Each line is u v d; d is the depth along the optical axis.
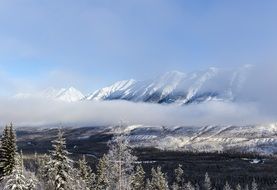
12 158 72.06
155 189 103.31
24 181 63.81
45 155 93.69
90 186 99.31
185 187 185.75
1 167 71.62
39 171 95.81
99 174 98.25
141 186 88.62
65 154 56.28
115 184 40.50
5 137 72.62
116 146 38.84
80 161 102.19
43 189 65.81
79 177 92.19
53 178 55.41
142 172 88.75
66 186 55.53
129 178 40.56
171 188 176.62
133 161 39.22
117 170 39.66
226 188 192.38
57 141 56.19
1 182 69.12
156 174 104.94
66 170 55.81
